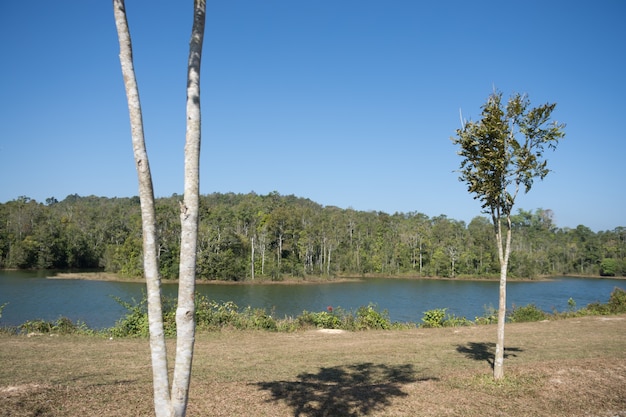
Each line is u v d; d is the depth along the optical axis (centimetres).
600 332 1702
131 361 1067
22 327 1664
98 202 12069
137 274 5675
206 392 769
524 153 859
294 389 810
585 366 1005
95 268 7125
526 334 1662
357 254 7700
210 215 7088
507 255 909
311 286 5606
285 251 7331
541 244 8994
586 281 6988
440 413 708
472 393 816
